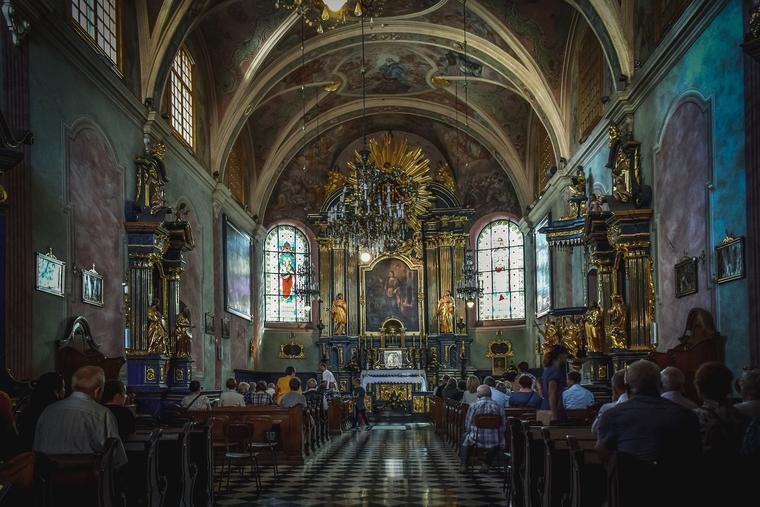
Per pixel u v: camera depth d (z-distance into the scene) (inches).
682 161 565.3
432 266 1298.0
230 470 510.9
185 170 828.6
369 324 1294.3
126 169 661.3
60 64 530.0
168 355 673.6
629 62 684.1
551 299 1005.2
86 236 571.2
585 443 275.4
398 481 485.7
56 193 518.9
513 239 1273.4
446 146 1291.8
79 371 259.9
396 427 1015.6
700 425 226.1
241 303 1090.7
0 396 260.2
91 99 585.6
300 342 1274.6
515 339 1253.7
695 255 541.3
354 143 1302.9
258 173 1193.4
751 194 439.2
